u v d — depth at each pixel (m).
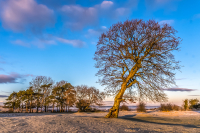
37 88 64.06
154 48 16.62
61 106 63.50
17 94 67.25
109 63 18.67
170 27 16.83
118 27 18.56
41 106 62.62
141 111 43.47
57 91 64.31
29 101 65.31
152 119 21.83
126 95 19.47
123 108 52.31
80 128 9.54
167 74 16.36
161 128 11.58
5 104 69.88
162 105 48.16
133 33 17.88
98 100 53.78
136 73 18.44
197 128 12.43
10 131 7.86
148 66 17.08
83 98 56.34
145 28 17.39
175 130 10.84
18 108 69.62
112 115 19.84
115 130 9.58
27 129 8.52
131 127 11.30
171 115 31.73
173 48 16.52
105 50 18.52
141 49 17.00
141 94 18.17
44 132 7.88
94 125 11.27
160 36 16.56
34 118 13.77
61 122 11.71
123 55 18.03
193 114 33.53
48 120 12.46
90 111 55.38
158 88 16.95
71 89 60.53
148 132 9.48
